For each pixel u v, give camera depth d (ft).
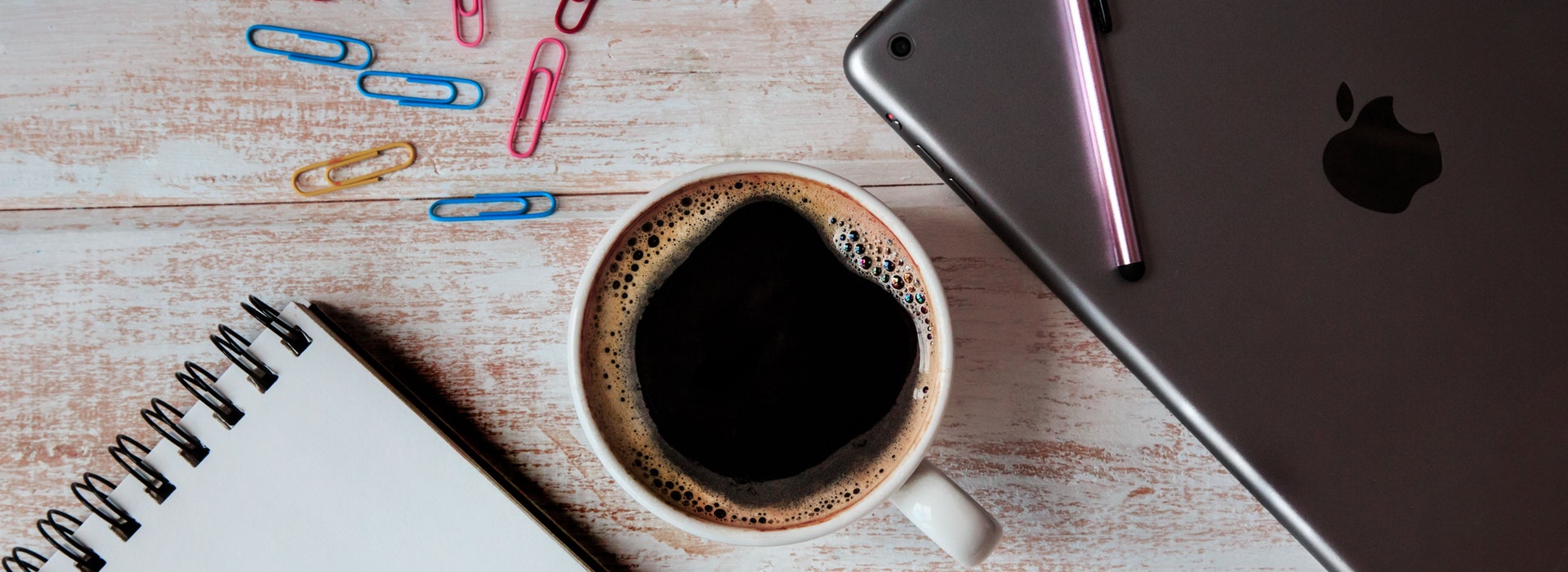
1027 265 1.10
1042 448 1.16
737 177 1.05
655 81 1.16
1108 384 1.15
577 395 1.04
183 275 1.15
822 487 1.07
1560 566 1.07
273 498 1.11
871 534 1.16
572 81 1.16
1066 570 1.16
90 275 1.16
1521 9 1.08
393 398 1.12
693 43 1.16
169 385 1.16
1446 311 1.08
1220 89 1.08
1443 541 1.07
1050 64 1.08
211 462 1.11
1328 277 1.08
